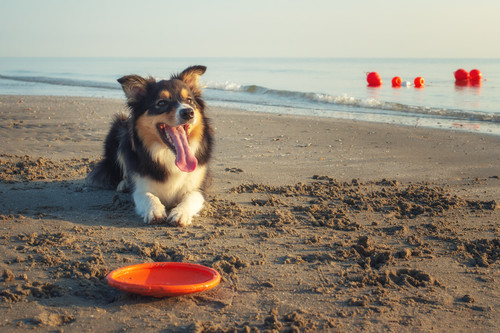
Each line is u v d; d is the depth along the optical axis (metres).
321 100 7.36
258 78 13.00
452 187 2.99
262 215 2.57
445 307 1.96
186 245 2.28
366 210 2.65
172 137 2.53
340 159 3.49
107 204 2.67
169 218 2.47
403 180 3.10
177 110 2.49
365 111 6.12
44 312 1.90
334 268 2.15
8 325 1.86
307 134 4.25
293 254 2.23
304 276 2.10
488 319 1.92
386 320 1.91
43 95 7.91
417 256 2.24
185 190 2.64
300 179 3.10
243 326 1.87
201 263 2.16
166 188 2.62
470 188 2.97
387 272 2.10
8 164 3.19
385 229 2.46
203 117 2.66
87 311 1.92
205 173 2.70
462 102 6.58
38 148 3.61
